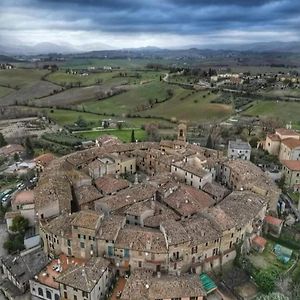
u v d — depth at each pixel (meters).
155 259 86.62
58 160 143.12
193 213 103.75
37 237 101.12
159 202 112.69
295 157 148.38
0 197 132.75
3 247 104.06
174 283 79.69
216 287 86.31
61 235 90.75
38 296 85.12
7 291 87.56
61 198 108.75
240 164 133.38
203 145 183.00
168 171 137.50
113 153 151.00
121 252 87.81
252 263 96.00
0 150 182.12
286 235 106.88
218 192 118.62
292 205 123.56
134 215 99.81
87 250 90.06
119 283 86.81
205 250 91.12
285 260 96.88
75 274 79.38
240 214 99.94
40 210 100.69
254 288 89.06
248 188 119.44
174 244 85.50
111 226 90.56
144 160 150.75
